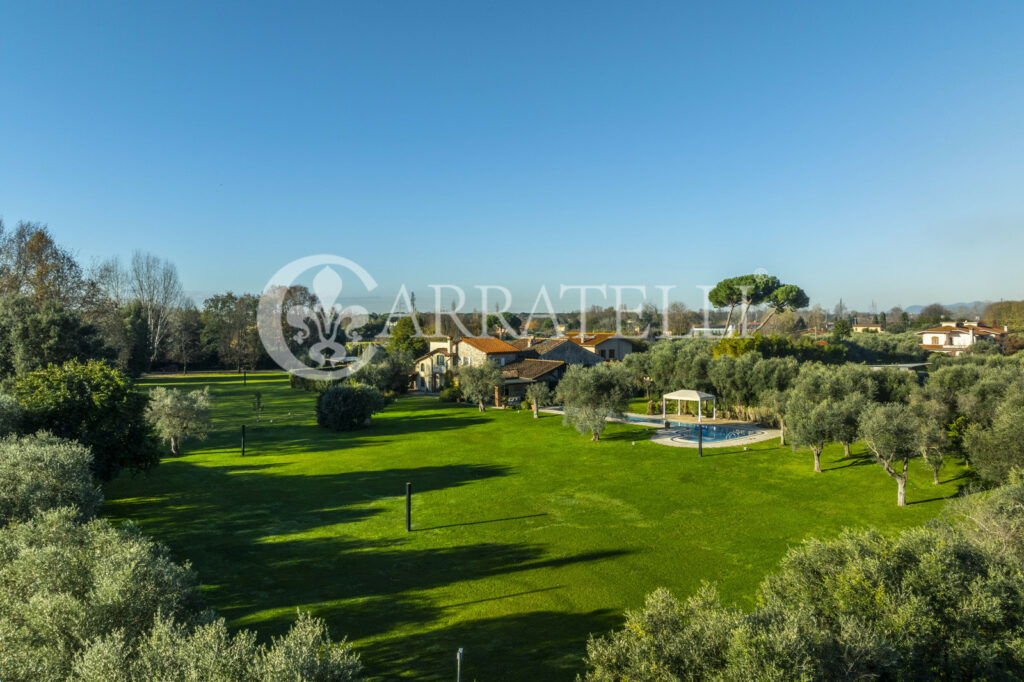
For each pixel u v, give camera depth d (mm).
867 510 24547
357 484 29828
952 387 31719
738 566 18812
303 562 19281
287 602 16328
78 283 57250
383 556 19844
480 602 16375
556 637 14445
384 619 15367
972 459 23906
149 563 11086
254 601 16391
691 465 33438
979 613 9555
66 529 13047
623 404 44188
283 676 7668
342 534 22109
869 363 73438
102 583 10164
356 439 43125
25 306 41000
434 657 13477
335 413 46188
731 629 9055
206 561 19359
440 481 30344
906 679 8766
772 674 7926
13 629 9516
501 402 59750
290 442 42156
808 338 71750
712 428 45906
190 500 26938
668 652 9109
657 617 9883
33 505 16188
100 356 42688
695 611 10000
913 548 11344
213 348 108750
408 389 75625
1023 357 52344
